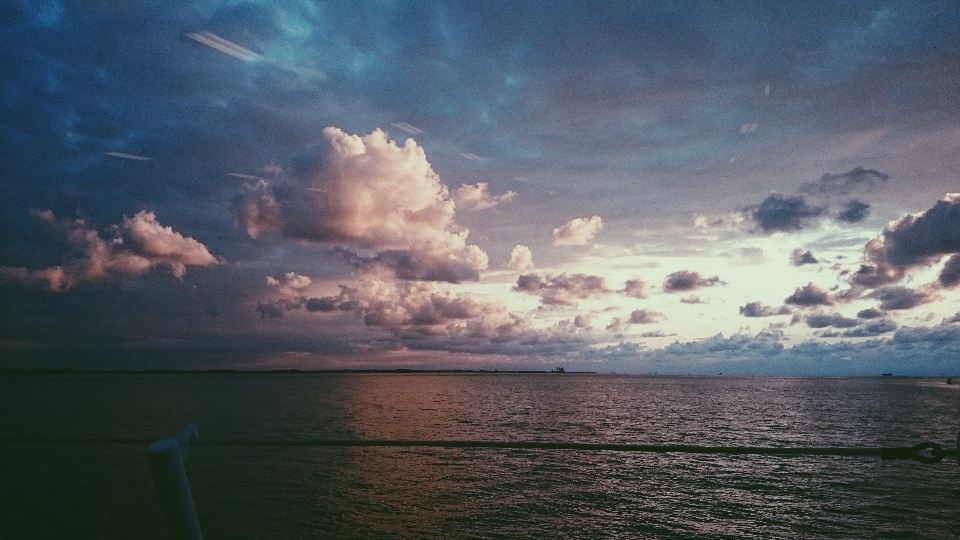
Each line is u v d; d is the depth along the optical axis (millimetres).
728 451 2287
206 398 114625
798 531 20578
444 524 21359
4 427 56500
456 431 51281
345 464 33781
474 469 32250
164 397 119000
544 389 167125
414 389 169125
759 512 22906
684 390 160250
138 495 26141
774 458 35969
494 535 20125
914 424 57781
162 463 1820
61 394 133250
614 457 36219
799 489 27047
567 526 21094
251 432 51281
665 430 51312
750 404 93125
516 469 32281
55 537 20547
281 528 21016
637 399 109062
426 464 33781
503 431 50844
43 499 25422
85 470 32219
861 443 43094
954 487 27516
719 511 23047
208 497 25438
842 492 26375
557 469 32250
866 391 160125
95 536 20625
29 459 36000
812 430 51781
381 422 60250
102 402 100062
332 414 71875
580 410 77938
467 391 153000
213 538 20000
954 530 20625
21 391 150750
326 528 21016
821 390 165875
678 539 19656
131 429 54750
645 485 27953
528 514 22625
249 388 178000
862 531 20516
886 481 28828
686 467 32969
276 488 27266
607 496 25531
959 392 154500
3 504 24500
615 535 20078
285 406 89000
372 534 20344
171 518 1868
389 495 25812
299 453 37750
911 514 22578
